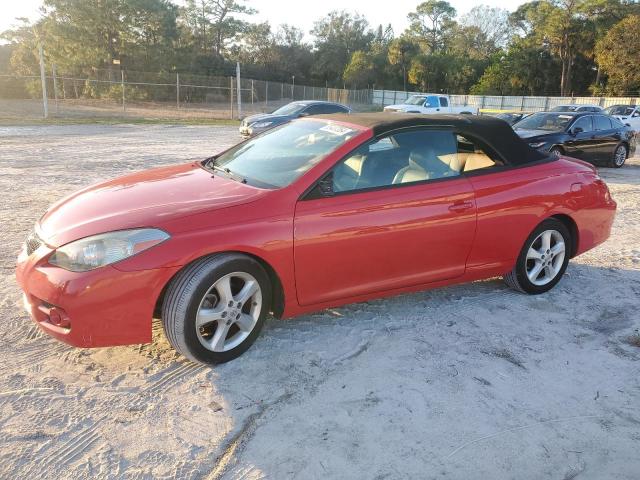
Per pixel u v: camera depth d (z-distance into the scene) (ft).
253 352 11.69
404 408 9.96
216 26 218.79
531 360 11.91
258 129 56.85
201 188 12.00
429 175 13.15
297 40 271.08
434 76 237.45
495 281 16.57
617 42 178.09
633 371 11.64
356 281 12.30
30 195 26.27
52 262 10.13
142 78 136.15
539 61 214.69
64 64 155.74
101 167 36.50
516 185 14.15
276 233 11.00
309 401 10.07
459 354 12.01
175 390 10.28
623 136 46.09
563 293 15.80
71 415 9.42
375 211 12.05
